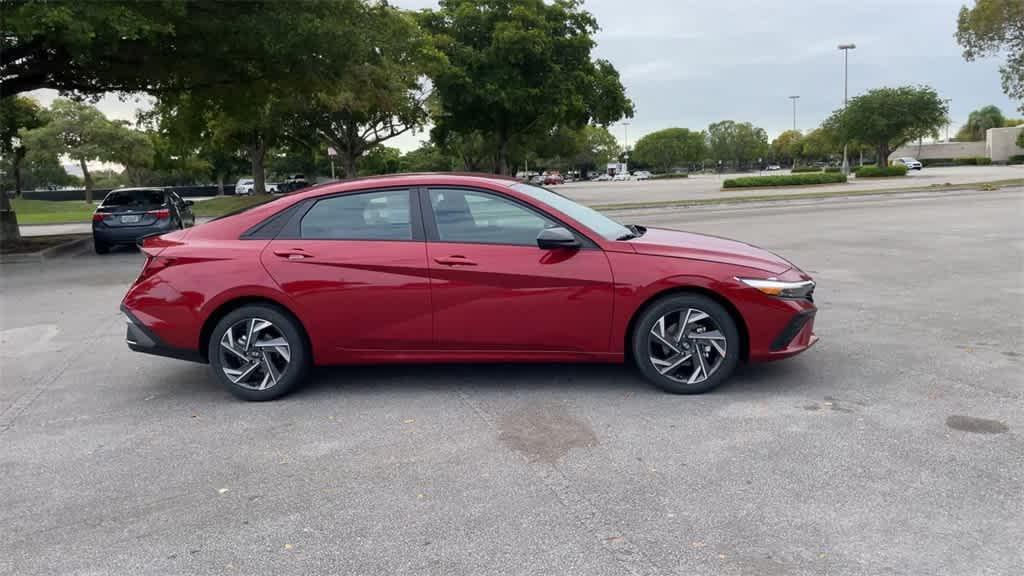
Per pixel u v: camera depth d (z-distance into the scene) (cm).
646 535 319
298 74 1650
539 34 3294
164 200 1588
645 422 451
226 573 302
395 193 520
